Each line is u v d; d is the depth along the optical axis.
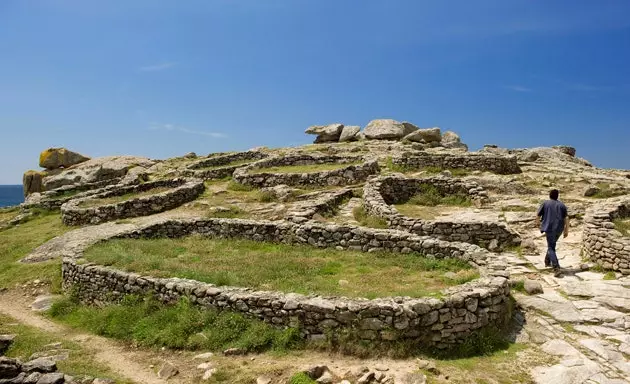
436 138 34.97
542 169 23.58
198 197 22.64
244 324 8.18
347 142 37.12
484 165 23.22
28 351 8.30
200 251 13.39
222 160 34.66
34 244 17.34
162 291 9.51
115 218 19.73
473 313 7.83
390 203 19.33
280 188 21.25
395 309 7.40
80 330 9.70
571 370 6.73
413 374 6.52
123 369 7.52
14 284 13.15
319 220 16.09
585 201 16.84
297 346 7.67
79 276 11.44
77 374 7.07
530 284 9.73
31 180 37.69
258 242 14.45
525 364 7.04
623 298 8.96
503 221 15.30
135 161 38.38
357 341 7.44
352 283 9.94
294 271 10.88
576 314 8.52
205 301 8.81
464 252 10.99
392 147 31.84
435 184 19.55
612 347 7.40
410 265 11.20
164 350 8.12
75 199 23.06
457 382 6.46
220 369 7.03
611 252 10.54
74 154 40.28
